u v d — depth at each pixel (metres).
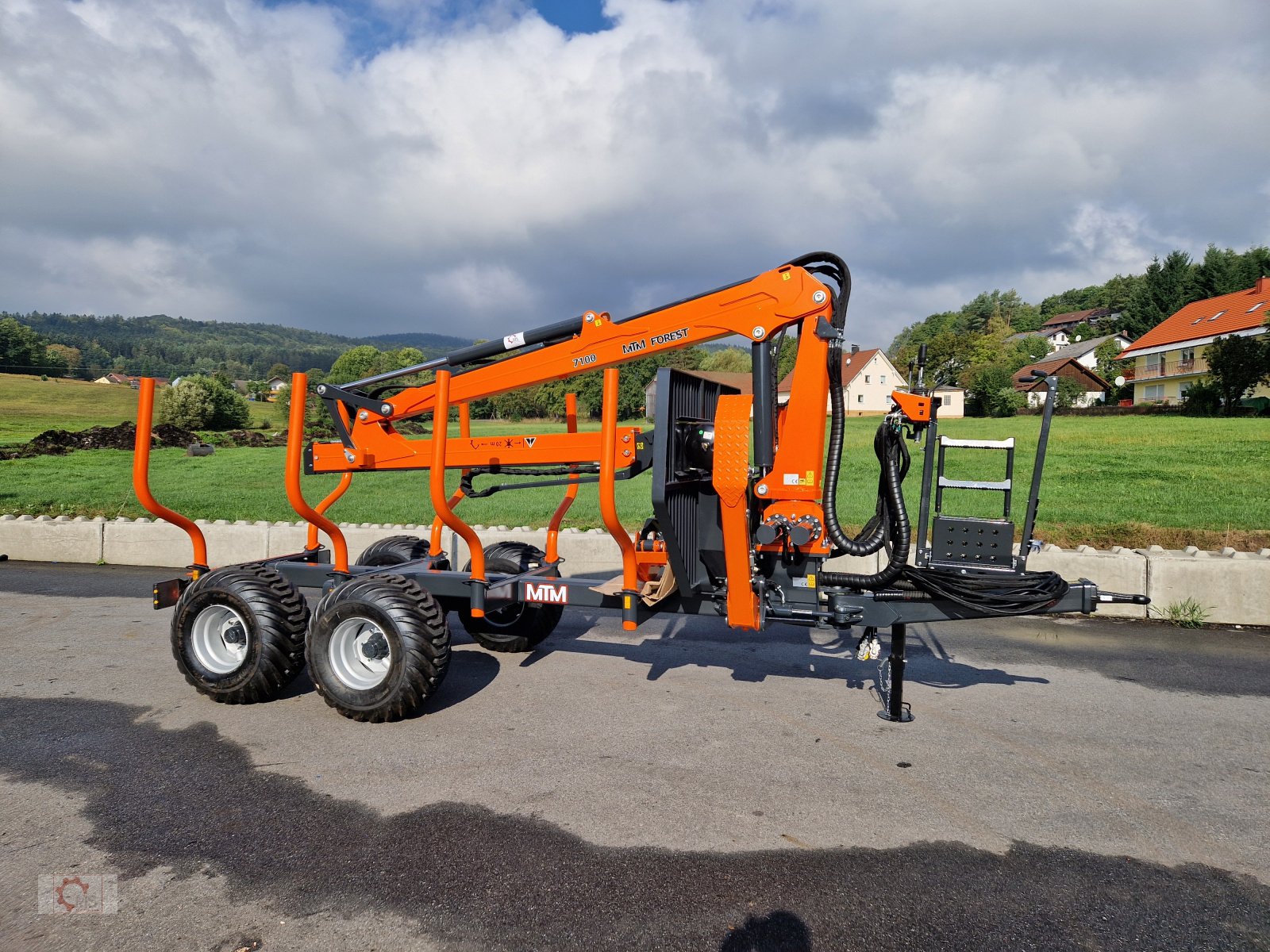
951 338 82.75
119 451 28.80
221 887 3.16
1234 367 39.16
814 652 6.60
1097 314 128.50
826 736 4.73
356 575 5.67
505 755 4.43
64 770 4.23
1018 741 4.68
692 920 2.96
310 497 15.84
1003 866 3.35
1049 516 11.45
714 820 3.71
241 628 5.24
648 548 5.45
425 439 6.15
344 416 6.41
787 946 2.82
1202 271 74.56
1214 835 3.62
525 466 6.05
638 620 5.21
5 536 10.95
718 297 5.07
